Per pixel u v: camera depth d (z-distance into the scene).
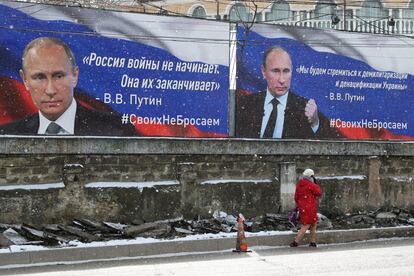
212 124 16.75
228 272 10.83
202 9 35.31
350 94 18.78
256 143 16.83
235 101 17.05
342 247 14.62
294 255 13.16
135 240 13.74
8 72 14.48
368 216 17.52
